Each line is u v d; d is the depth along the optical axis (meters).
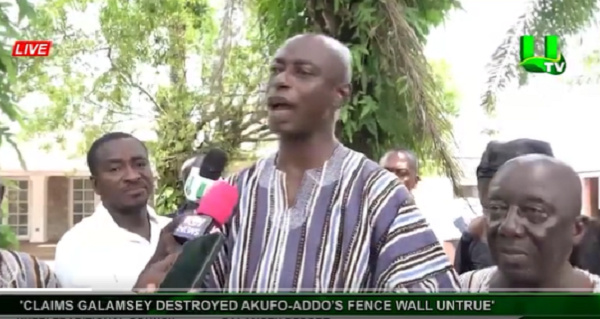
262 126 2.01
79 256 1.62
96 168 1.78
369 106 2.05
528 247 1.20
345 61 1.12
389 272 1.09
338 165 1.13
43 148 1.88
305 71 1.10
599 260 1.26
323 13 2.13
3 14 1.87
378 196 1.11
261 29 2.20
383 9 2.04
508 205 1.22
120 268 1.60
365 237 1.09
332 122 1.15
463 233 1.56
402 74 2.01
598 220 1.27
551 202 1.19
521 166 1.22
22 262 1.48
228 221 1.15
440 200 1.94
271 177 1.16
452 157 1.94
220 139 2.04
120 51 2.01
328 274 1.08
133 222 1.78
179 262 1.07
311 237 1.09
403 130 2.06
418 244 1.10
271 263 1.10
